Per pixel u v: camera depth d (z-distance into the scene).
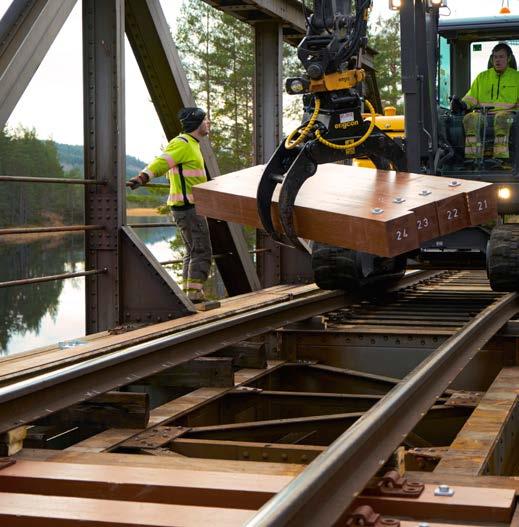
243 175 7.15
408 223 5.57
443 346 5.30
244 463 4.00
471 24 9.56
